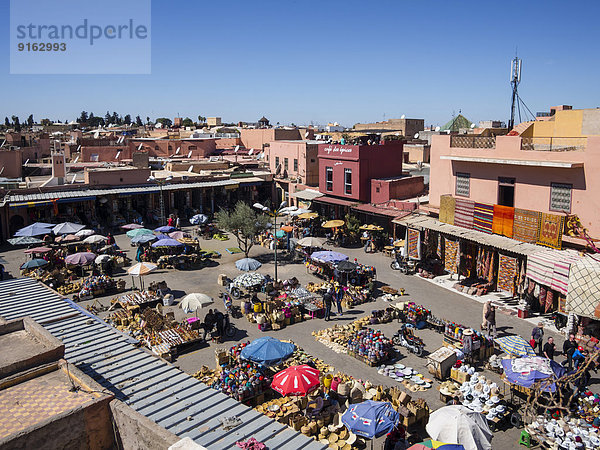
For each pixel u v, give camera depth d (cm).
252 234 3369
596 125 2817
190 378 1161
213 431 964
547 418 1508
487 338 1941
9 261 3300
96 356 1238
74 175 4609
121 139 6619
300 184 4706
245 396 1608
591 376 1780
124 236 4019
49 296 1653
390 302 2548
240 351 1869
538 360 1573
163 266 3225
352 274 2805
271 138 6906
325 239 3953
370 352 1900
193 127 10531
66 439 812
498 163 2612
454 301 2556
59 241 3372
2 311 1502
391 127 8425
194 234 4119
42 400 879
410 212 3284
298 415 1519
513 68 3222
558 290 2127
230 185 4841
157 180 4622
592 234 2256
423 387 1725
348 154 3934
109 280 2736
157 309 2373
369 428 1245
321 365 1875
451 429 1207
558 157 2353
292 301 2478
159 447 777
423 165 4669
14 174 4925
